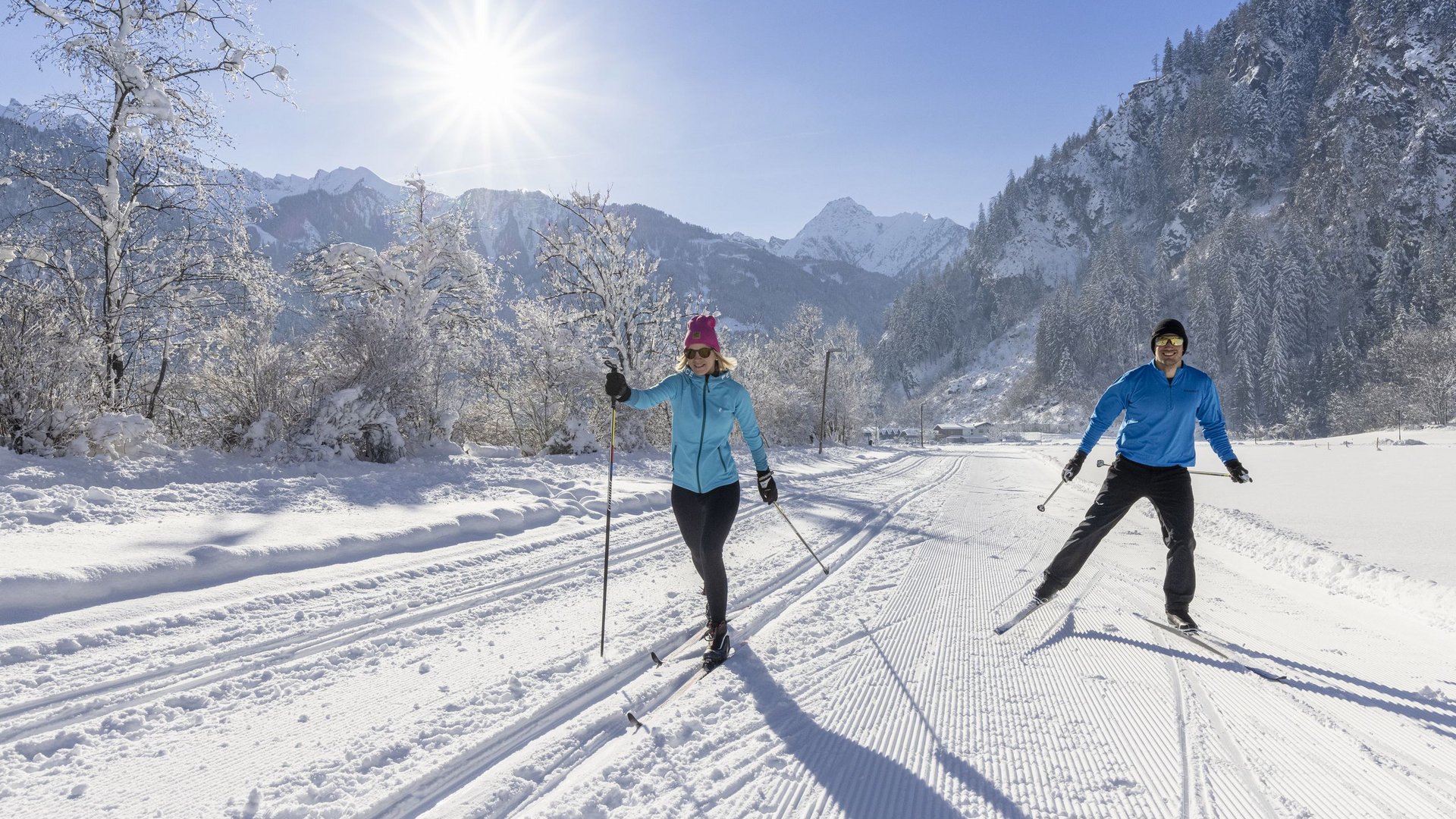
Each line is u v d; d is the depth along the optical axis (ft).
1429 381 229.45
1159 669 11.81
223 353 39.29
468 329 59.31
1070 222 644.27
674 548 21.52
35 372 26.84
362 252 52.75
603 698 10.34
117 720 9.20
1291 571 20.63
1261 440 276.41
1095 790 7.93
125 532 17.07
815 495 38.17
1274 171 529.04
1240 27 644.69
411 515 22.17
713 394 12.21
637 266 72.49
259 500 22.62
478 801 7.47
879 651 12.66
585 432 55.93
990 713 10.02
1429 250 350.23
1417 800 7.70
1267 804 7.64
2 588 12.37
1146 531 28.17
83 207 36.11
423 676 10.98
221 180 40.42
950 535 26.50
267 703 9.91
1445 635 14.08
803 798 7.73
